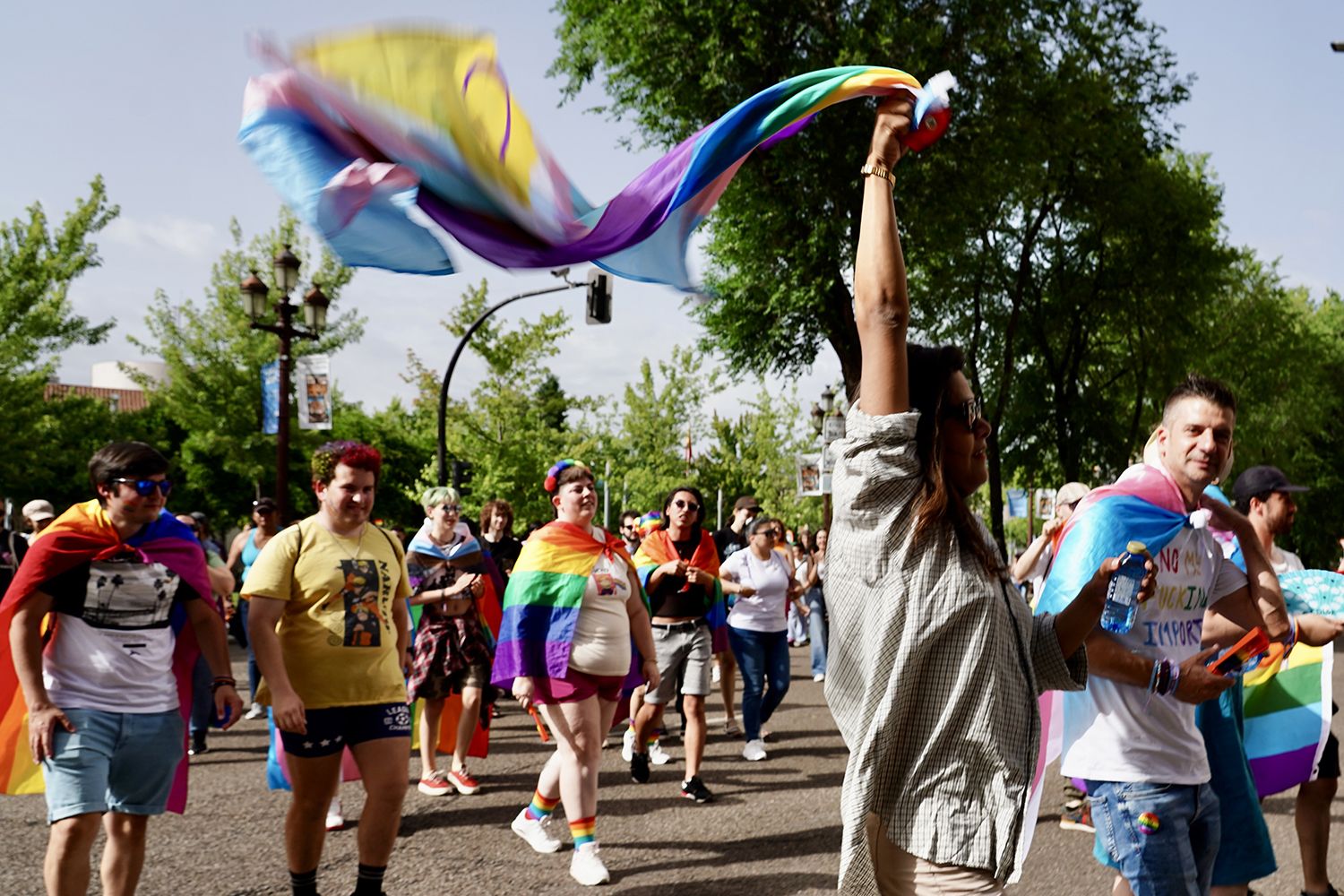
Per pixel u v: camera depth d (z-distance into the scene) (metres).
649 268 2.53
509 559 9.90
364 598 4.43
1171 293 29.47
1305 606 4.29
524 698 5.52
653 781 8.02
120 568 4.14
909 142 2.31
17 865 5.52
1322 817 4.86
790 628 21.02
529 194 2.21
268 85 1.99
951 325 30.39
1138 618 3.19
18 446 26.22
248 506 43.03
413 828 6.52
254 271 17.62
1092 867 5.61
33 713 3.93
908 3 21.95
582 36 23.16
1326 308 48.69
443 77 2.06
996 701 2.18
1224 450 3.23
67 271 25.66
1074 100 23.56
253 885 5.21
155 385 31.55
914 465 2.25
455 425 27.70
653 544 7.83
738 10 20.83
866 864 2.31
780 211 22.41
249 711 11.04
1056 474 33.12
